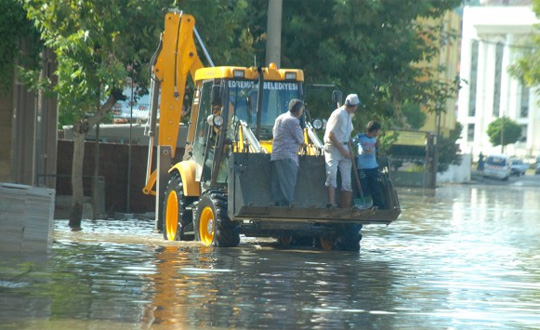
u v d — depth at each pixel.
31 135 65.12
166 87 52.94
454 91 78.12
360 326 23.39
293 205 41.72
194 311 24.66
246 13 67.56
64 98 57.03
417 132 171.38
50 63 68.50
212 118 44.34
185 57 53.09
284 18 71.44
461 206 100.75
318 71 71.56
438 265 38.53
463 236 57.66
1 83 59.59
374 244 49.38
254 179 42.56
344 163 43.81
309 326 23.17
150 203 73.44
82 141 58.88
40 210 38.12
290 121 42.59
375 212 42.78
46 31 56.91
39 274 31.05
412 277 33.78
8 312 23.73
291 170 42.47
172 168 49.50
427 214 83.44
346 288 30.16
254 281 31.03
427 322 24.25
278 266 35.88
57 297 26.23
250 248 43.59
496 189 167.88
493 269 37.62
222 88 45.69
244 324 23.12
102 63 56.72
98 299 26.09
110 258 36.47
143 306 25.14
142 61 59.38
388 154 163.38
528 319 25.08
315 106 71.69
